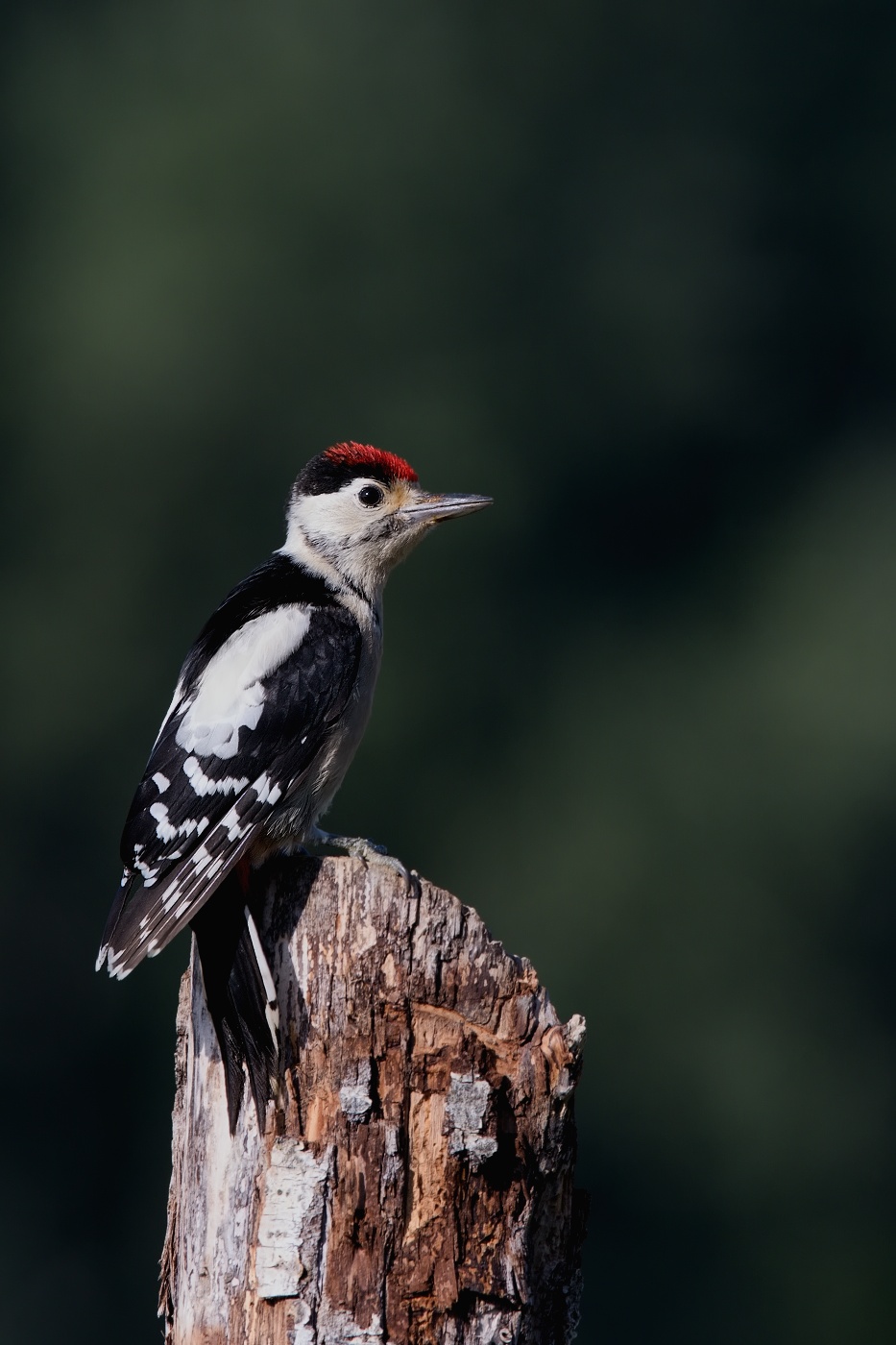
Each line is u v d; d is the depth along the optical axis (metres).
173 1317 5.02
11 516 19.31
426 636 19.00
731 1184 16.92
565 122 20.97
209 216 20.09
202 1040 4.99
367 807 18.19
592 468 20.05
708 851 18.17
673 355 20.41
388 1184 4.71
